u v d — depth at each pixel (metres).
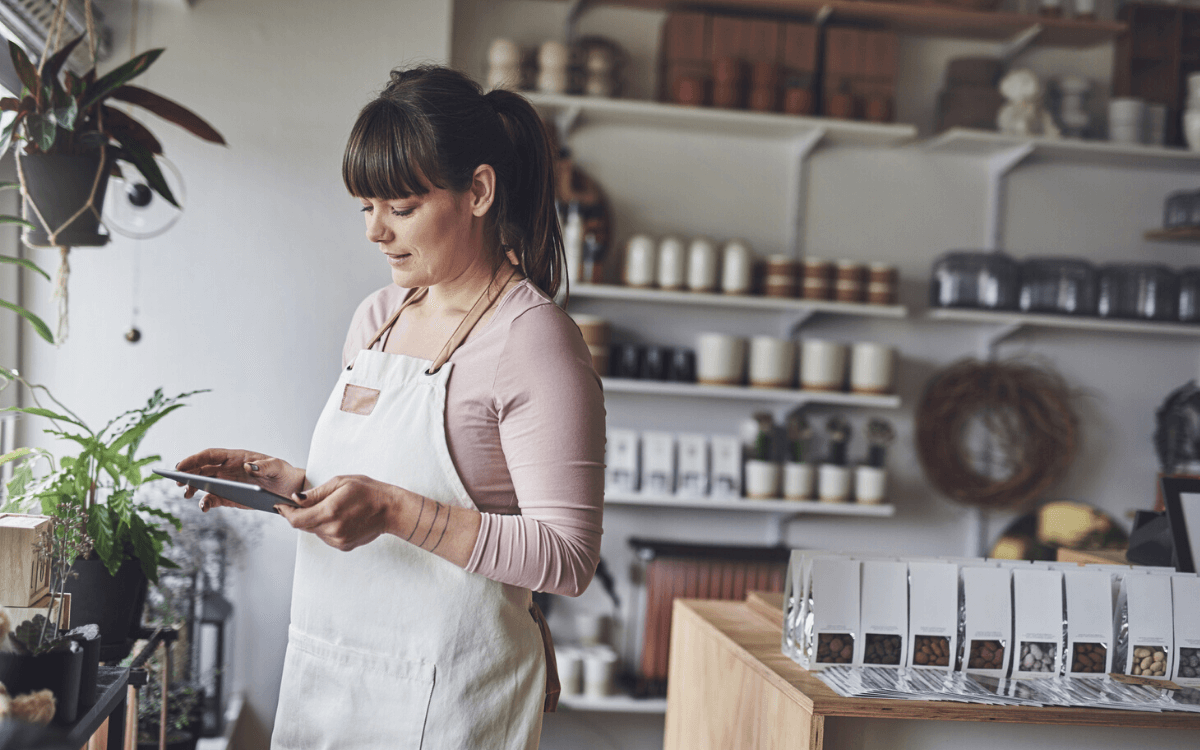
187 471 1.13
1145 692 1.35
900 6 2.96
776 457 3.17
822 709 1.23
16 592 1.20
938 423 3.18
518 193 1.12
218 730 2.32
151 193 2.25
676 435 3.10
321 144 2.65
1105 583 1.43
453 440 1.06
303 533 1.13
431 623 1.06
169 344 2.60
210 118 2.61
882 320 3.22
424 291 1.19
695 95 2.92
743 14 3.05
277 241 2.64
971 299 3.04
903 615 1.39
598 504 1.03
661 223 3.13
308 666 1.11
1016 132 3.05
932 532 3.25
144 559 1.52
